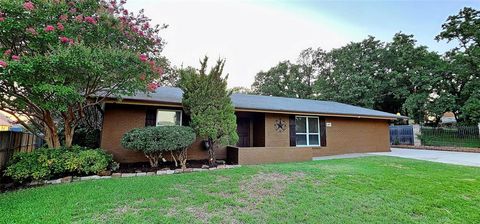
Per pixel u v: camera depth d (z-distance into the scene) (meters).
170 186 5.06
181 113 9.27
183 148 7.43
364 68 25.44
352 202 4.24
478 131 16.03
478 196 4.66
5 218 3.32
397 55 23.38
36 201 4.03
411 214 3.81
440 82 20.12
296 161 9.33
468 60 17.64
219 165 7.92
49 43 5.32
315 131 12.20
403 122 25.45
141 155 8.44
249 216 3.57
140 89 6.56
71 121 6.84
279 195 4.61
